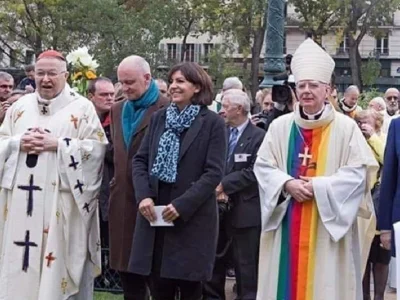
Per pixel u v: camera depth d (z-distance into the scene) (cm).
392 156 571
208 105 593
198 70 586
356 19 3753
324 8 3550
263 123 854
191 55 5106
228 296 856
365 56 5350
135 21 3284
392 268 847
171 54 4781
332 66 580
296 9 3619
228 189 728
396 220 564
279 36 1128
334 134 574
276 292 582
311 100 573
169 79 593
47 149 622
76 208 630
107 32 3159
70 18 3097
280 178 573
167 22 3447
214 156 574
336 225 560
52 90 636
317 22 3588
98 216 664
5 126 652
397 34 5344
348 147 572
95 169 636
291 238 574
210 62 3872
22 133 637
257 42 3625
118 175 626
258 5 3394
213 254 582
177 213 562
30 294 620
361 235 595
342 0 3538
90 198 632
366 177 574
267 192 577
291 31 4956
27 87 931
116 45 3216
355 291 574
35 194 621
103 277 822
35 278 621
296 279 572
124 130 631
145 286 636
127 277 628
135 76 627
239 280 748
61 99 640
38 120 639
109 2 3161
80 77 872
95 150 634
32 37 3177
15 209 624
